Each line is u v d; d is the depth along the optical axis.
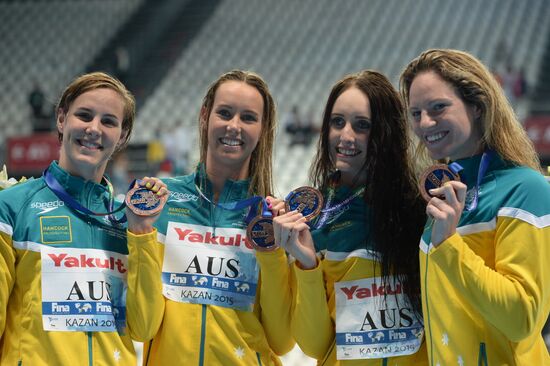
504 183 2.81
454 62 2.91
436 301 2.87
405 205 3.34
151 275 3.07
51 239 3.03
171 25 20.84
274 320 3.35
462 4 20.45
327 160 3.51
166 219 3.39
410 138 3.45
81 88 3.13
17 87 19.16
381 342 3.18
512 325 2.61
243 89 3.40
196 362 3.24
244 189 3.47
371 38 19.38
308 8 21.05
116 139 3.18
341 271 3.31
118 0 21.84
